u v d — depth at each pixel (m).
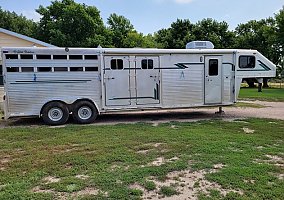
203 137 6.83
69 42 33.97
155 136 6.94
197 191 3.83
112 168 4.70
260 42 36.97
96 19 37.56
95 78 9.20
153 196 3.70
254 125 8.58
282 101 16.28
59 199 3.59
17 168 4.74
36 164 4.94
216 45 35.22
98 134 7.27
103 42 36.31
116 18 46.34
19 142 6.55
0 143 6.49
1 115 10.65
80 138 6.84
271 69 10.51
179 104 9.94
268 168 4.65
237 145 6.12
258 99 17.39
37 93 8.80
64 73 8.95
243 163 4.92
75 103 9.16
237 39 38.12
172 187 3.96
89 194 3.72
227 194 3.70
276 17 30.25
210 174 4.40
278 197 3.62
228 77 10.24
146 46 44.53
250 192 3.76
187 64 9.88
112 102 9.41
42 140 6.73
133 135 7.10
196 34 35.47
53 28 35.31
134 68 9.47
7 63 8.52
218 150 5.70
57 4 36.84
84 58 9.07
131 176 4.30
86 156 5.34
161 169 4.61
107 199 3.58
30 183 4.10
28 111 8.79
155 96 9.72
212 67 10.10
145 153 5.57
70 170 4.61
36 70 8.73
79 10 35.09
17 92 8.64
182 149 5.79
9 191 3.80
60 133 7.47
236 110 12.36
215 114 11.12
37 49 8.69
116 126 8.44
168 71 9.75
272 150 5.79
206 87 10.11
